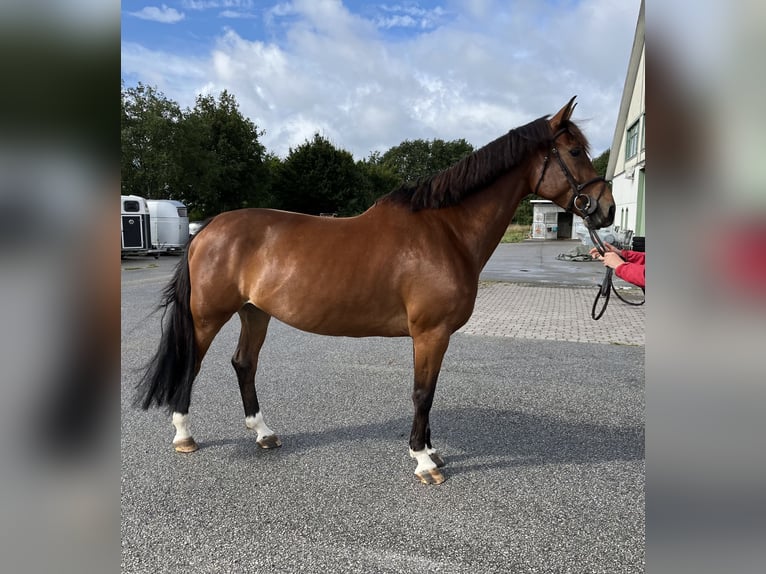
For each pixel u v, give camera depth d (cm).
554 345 539
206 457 277
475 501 232
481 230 257
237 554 192
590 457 279
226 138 2761
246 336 294
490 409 353
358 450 287
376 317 252
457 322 252
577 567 186
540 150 253
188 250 269
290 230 258
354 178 3547
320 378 424
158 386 270
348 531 208
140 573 181
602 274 1253
